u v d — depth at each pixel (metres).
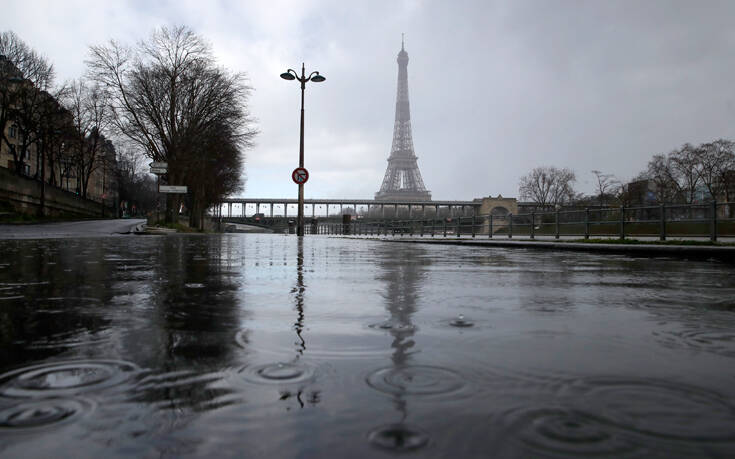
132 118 35.59
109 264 5.73
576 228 18.06
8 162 60.84
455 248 12.74
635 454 0.87
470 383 1.31
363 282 4.02
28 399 1.17
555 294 3.37
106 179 107.44
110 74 34.28
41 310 2.54
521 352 1.68
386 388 1.27
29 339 1.84
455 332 2.02
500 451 0.88
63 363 1.50
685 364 1.54
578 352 1.69
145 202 117.62
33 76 42.03
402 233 31.48
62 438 0.96
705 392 1.24
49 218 38.62
